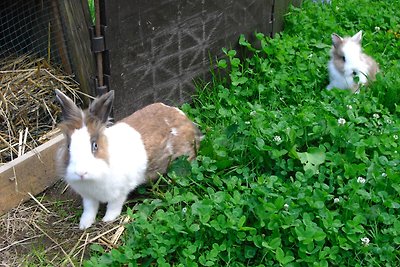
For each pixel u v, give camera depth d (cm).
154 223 147
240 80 198
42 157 165
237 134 171
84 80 175
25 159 161
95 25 169
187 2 185
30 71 181
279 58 208
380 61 216
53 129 174
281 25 228
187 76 196
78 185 150
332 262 141
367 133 171
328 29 234
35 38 183
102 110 148
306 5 248
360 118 172
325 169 158
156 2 176
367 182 154
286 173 160
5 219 158
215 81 203
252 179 160
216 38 200
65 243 152
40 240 153
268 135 164
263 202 145
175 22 184
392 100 192
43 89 178
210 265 137
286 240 143
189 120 173
